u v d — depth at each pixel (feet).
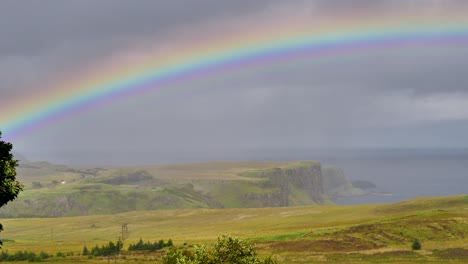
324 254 446.60
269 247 489.67
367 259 422.82
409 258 423.64
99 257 521.24
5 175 134.72
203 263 152.87
